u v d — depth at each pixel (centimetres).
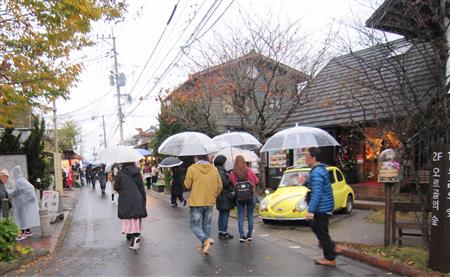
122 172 840
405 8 751
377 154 1002
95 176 3541
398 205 746
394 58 818
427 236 708
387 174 748
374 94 1014
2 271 672
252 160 1230
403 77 738
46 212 959
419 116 692
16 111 893
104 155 855
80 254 810
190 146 987
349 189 1277
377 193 1430
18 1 807
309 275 637
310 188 684
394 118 723
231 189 909
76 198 2302
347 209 1244
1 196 930
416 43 764
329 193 682
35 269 699
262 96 1883
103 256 788
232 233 1019
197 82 1852
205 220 823
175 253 798
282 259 741
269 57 1653
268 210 1101
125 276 648
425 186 747
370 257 692
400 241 756
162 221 1231
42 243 893
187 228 1098
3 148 1425
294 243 887
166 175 2352
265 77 1658
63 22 849
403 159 760
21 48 859
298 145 1026
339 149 1709
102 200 2091
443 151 583
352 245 795
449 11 705
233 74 1675
